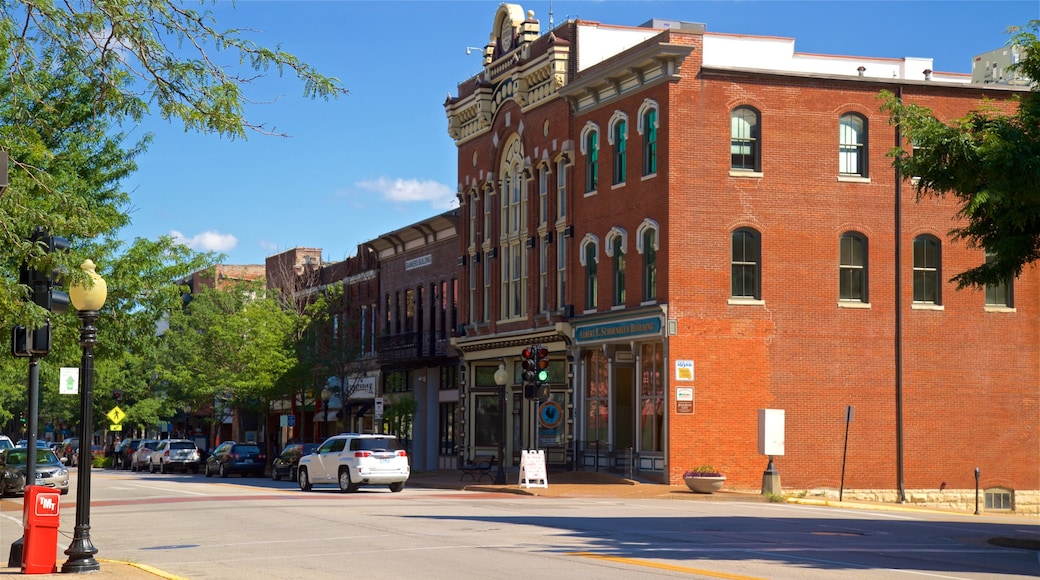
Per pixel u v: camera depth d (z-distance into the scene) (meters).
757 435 39.72
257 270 99.56
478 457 51.72
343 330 63.69
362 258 68.38
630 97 42.25
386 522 24.36
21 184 17.64
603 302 43.53
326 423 71.50
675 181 39.97
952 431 41.91
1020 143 21.16
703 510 29.33
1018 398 42.66
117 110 13.72
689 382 39.56
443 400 58.22
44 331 17.75
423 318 60.69
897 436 41.25
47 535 16.52
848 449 40.84
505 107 51.03
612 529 22.56
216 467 57.53
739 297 40.31
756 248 40.56
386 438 39.28
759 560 17.22
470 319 54.28
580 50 46.34
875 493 40.81
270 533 22.20
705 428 39.62
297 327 65.25
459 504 31.00
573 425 45.25
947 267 42.22
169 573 16.00
